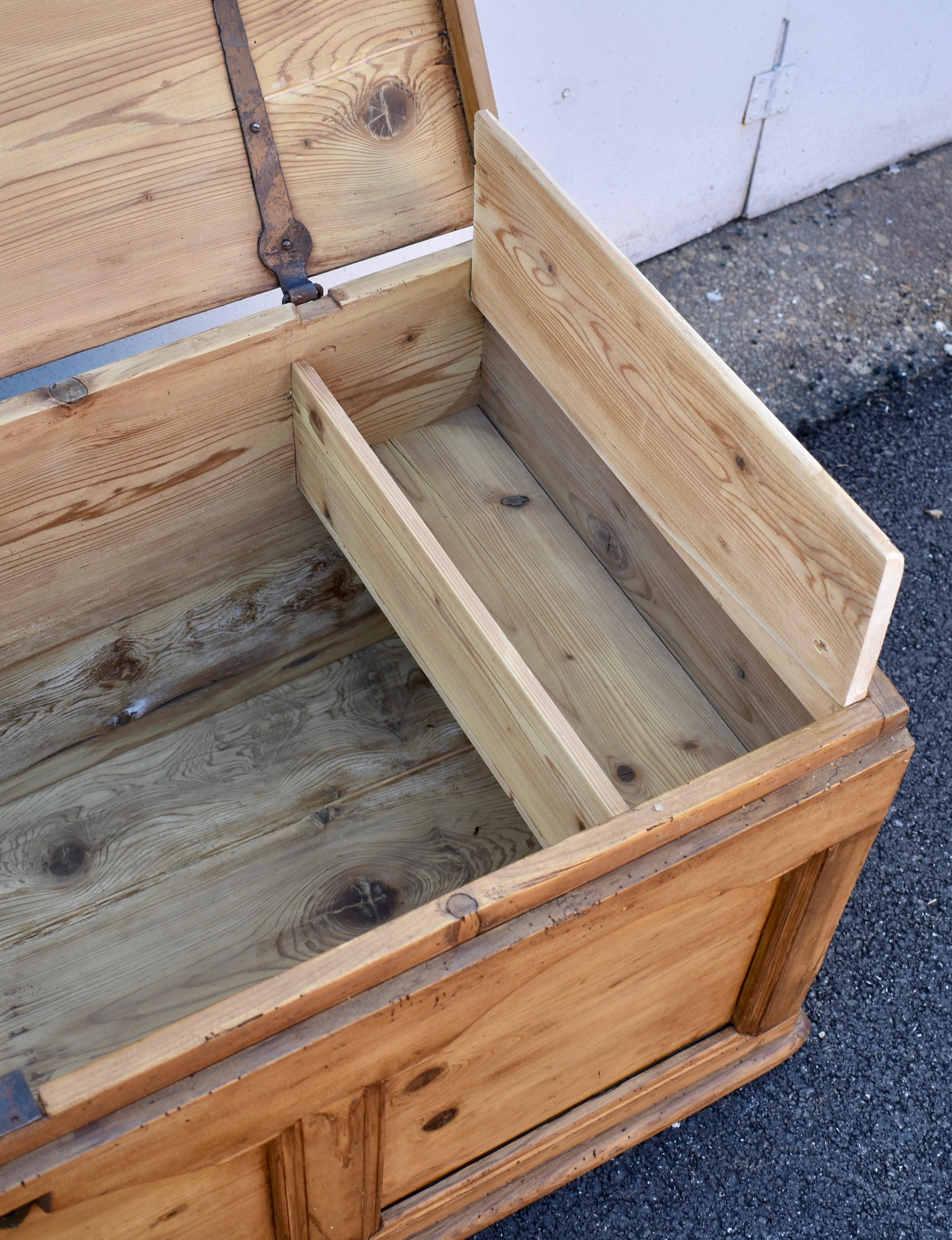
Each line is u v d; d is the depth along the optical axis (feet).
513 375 4.59
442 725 4.93
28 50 3.84
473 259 4.42
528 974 3.33
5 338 3.99
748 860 3.46
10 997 4.30
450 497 4.66
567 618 4.37
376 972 3.07
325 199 4.25
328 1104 3.27
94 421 4.00
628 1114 4.36
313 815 4.70
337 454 4.11
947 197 7.36
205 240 4.14
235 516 4.53
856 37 6.56
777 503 3.40
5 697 4.50
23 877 4.55
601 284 3.79
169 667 4.77
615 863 3.25
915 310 6.85
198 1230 3.55
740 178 6.93
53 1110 2.87
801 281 6.93
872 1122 4.50
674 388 3.65
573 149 6.15
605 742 4.10
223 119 4.06
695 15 5.92
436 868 4.60
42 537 4.17
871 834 3.72
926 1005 4.74
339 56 4.14
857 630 3.26
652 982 3.79
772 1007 4.29
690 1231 4.29
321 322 4.21
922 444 6.31
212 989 4.32
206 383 4.13
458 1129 3.85
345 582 4.92
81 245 4.01
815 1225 4.30
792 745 3.35
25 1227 3.03
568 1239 4.27
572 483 4.51
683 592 4.09
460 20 4.13
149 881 4.54
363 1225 3.93
